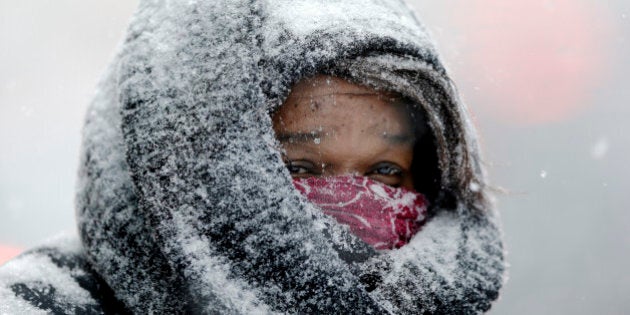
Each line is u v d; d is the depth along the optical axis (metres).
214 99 2.32
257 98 2.35
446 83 2.82
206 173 2.28
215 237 2.26
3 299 2.29
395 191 2.96
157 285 2.39
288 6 2.55
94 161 2.55
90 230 2.51
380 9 2.75
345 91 2.75
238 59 2.37
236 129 2.31
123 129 2.36
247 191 2.28
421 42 2.79
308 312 2.27
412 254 2.67
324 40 2.50
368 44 2.58
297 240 2.28
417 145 3.11
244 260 2.26
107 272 2.44
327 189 2.82
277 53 2.43
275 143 2.35
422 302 2.59
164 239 2.24
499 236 3.00
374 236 2.88
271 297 2.26
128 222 2.43
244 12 2.45
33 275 2.45
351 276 2.31
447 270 2.71
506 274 2.89
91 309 2.40
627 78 20.39
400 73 2.77
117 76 2.52
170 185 2.27
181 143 2.29
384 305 2.48
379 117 2.86
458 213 3.01
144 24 2.57
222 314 2.23
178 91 2.35
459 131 2.95
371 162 2.92
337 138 2.79
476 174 3.07
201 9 2.48
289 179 2.32
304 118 2.72
